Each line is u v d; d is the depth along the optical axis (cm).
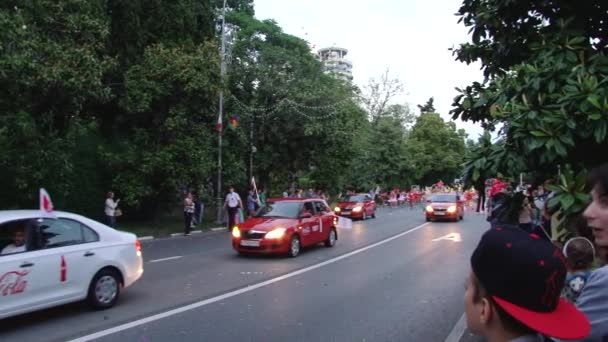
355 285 1057
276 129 3109
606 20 533
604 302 215
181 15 2569
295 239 1478
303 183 4122
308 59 3728
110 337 675
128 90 2169
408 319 789
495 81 551
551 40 500
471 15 620
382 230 2372
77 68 1638
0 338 665
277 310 834
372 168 5394
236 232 1458
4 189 1853
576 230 409
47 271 731
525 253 166
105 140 2398
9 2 1541
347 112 3406
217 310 830
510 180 491
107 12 2277
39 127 1739
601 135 397
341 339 683
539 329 161
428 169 6938
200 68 2242
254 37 3325
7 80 1453
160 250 1641
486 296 176
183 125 2284
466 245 1778
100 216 2342
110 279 834
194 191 2545
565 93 435
